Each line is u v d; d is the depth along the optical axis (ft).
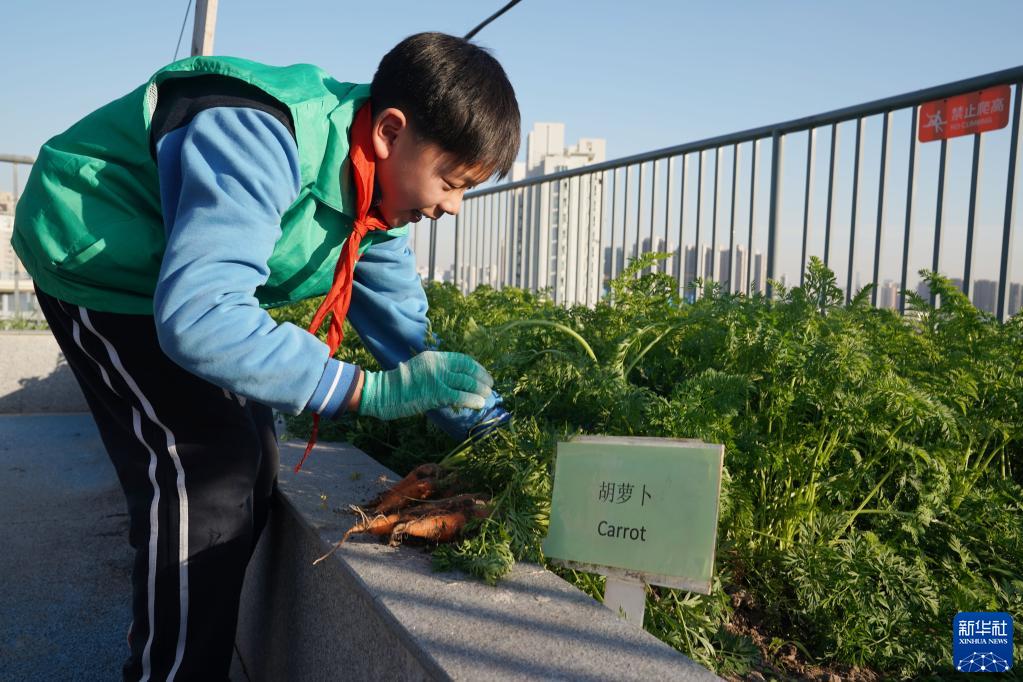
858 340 6.20
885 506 6.55
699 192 15.12
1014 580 5.81
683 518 4.46
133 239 4.93
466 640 3.90
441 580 4.69
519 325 7.13
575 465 4.88
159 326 4.25
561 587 4.63
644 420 5.76
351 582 4.79
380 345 6.72
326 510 6.05
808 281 7.11
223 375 4.35
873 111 11.27
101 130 5.09
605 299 8.75
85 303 5.11
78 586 9.65
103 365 5.32
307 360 4.62
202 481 5.44
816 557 5.57
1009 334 7.23
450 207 5.40
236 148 4.47
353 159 5.03
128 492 5.57
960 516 6.46
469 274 25.95
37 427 19.72
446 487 5.95
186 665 5.42
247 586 7.68
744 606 5.83
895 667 5.36
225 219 4.33
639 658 3.76
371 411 4.87
